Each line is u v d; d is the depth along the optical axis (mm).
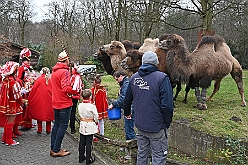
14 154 5340
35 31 33406
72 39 24656
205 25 11547
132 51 5910
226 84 11594
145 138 3848
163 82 3561
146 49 7711
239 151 4832
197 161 5289
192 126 5676
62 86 4926
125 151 5578
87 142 4859
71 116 6426
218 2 11492
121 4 17109
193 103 7883
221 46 7383
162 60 6613
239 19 20875
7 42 17453
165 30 20266
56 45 24172
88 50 27547
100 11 24297
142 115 3680
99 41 26578
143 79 3680
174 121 5980
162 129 3678
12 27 31469
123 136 6684
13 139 6199
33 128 7086
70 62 5465
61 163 4965
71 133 6527
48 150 5570
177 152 5762
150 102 3613
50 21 30266
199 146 5441
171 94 3584
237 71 7520
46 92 6434
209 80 6762
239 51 25938
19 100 5758
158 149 3727
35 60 25797
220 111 6863
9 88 5598
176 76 6543
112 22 22281
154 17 12391
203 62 6695
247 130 5527
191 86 7137
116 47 7480
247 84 11578
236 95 8992
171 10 13680
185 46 6613
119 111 5152
